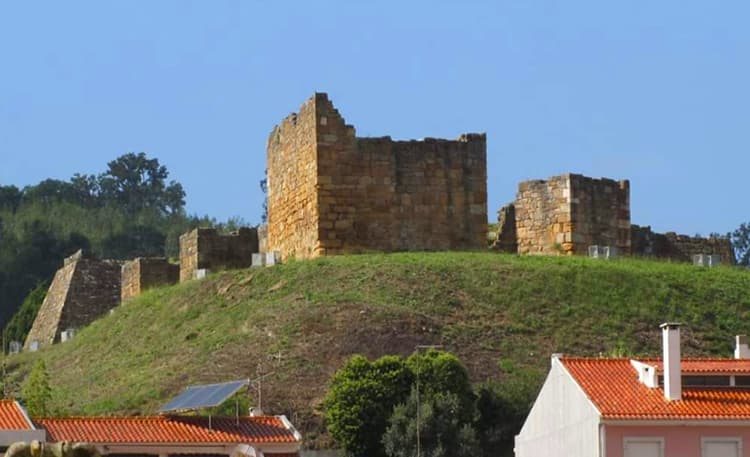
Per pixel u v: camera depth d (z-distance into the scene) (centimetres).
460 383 11956
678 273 14600
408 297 13775
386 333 13162
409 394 11881
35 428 9650
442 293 13850
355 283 14000
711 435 9462
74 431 9781
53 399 13400
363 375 11969
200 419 10162
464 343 13150
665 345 9694
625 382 9869
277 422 10231
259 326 13538
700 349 13375
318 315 13462
